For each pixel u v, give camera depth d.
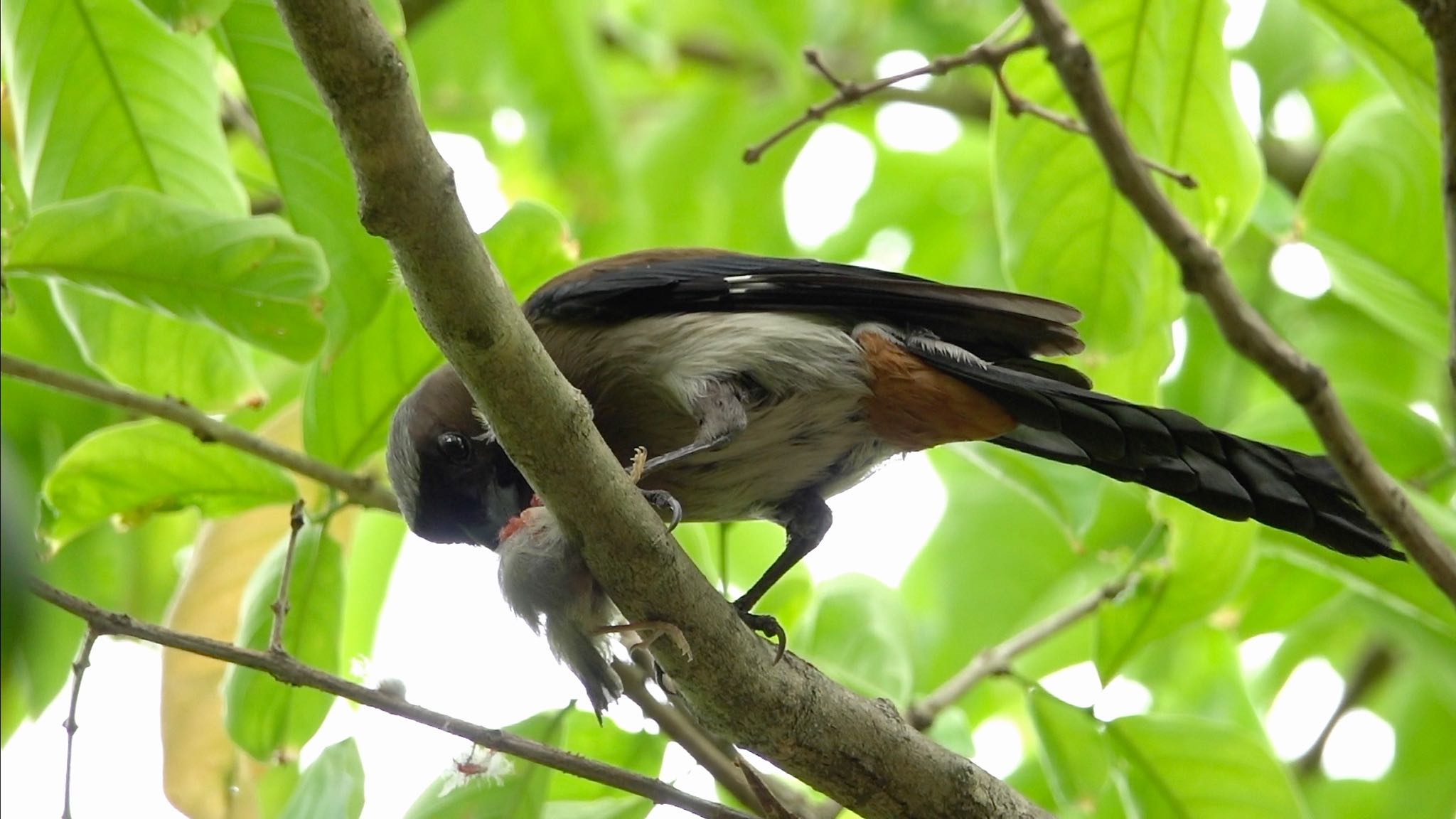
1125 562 9.18
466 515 8.13
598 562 5.97
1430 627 9.54
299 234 7.76
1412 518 6.46
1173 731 8.01
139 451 8.13
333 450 8.24
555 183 12.53
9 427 10.58
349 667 10.14
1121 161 6.50
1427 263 9.62
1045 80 8.45
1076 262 8.65
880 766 6.48
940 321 7.93
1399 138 9.64
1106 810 9.41
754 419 7.68
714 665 6.16
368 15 4.88
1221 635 11.30
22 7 7.83
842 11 13.01
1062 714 8.16
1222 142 8.44
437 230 5.20
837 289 7.85
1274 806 7.98
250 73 7.65
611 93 14.41
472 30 12.38
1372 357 12.45
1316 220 9.73
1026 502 11.06
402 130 5.02
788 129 7.57
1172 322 8.93
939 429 7.86
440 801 7.03
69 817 5.84
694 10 14.17
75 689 5.92
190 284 7.38
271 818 9.07
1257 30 11.97
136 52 8.03
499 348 5.47
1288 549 9.07
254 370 9.43
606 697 6.38
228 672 8.21
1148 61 8.36
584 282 7.88
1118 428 7.49
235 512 8.39
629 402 7.78
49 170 8.09
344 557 8.47
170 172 8.25
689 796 6.22
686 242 13.65
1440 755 11.26
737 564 10.41
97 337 8.48
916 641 10.77
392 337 8.18
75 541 11.34
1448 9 6.29
